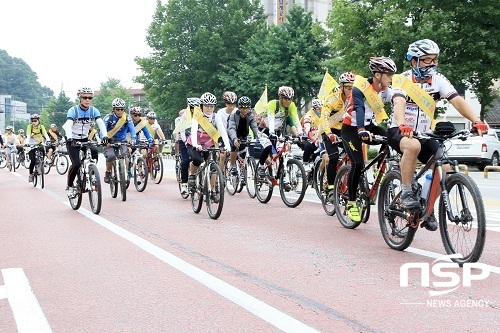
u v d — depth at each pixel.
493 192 12.91
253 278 4.89
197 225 7.95
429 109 5.42
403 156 5.41
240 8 50.72
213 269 5.25
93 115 9.71
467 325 3.62
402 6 24.08
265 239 6.80
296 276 4.95
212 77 48.59
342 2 25.14
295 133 10.29
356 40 25.23
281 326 3.64
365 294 4.36
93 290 4.59
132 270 5.24
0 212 9.70
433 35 22.59
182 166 10.78
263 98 10.86
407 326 3.62
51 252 6.16
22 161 25.27
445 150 5.32
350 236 6.96
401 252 5.91
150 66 51.78
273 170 10.38
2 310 4.11
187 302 4.21
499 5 23.16
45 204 10.80
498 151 22.78
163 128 83.12
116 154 11.62
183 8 50.53
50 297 4.41
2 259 5.85
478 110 34.03
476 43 23.16
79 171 9.62
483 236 4.83
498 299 4.17
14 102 145.50
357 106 6.38
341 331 3.54
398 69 23.83
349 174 7.08
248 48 44.59
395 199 5.87
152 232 7.36
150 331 3.61
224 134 8.74
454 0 23.41
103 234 7.24
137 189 13.22
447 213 5.13
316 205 10.15
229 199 11.18
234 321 3.76
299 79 37.00
